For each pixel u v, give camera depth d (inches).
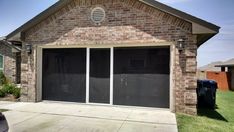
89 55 366.0
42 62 394.0
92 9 353.7
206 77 957.8
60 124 257.6
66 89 379.2
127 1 338.0
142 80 343.3
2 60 669.3
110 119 279.9
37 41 381.1
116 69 353.4
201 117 307.1
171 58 322.0
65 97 379.6
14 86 443.8
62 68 382.3
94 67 363.9
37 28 381.1
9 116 291.3
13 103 376.2
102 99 359.6
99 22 349.7
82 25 358.3
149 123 264.2
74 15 362.6
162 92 335.0
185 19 304.2
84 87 369.1
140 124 260.2
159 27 324.2
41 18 369.7
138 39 332.2
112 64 354.6
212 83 390.0
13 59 655.8
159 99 336.2
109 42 344.8
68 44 364.5
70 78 377.4
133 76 346.6
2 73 646.5
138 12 333.4
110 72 355.6
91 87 365.1
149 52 340.8
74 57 375.6
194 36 309.7
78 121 270.4
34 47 382.9
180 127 253.1
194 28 300.2
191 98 309.6
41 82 393.1
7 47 663.1
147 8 329.1
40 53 390.3
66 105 360.5
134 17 334.6
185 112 312.0
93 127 247.8
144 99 342.0
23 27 375.9
